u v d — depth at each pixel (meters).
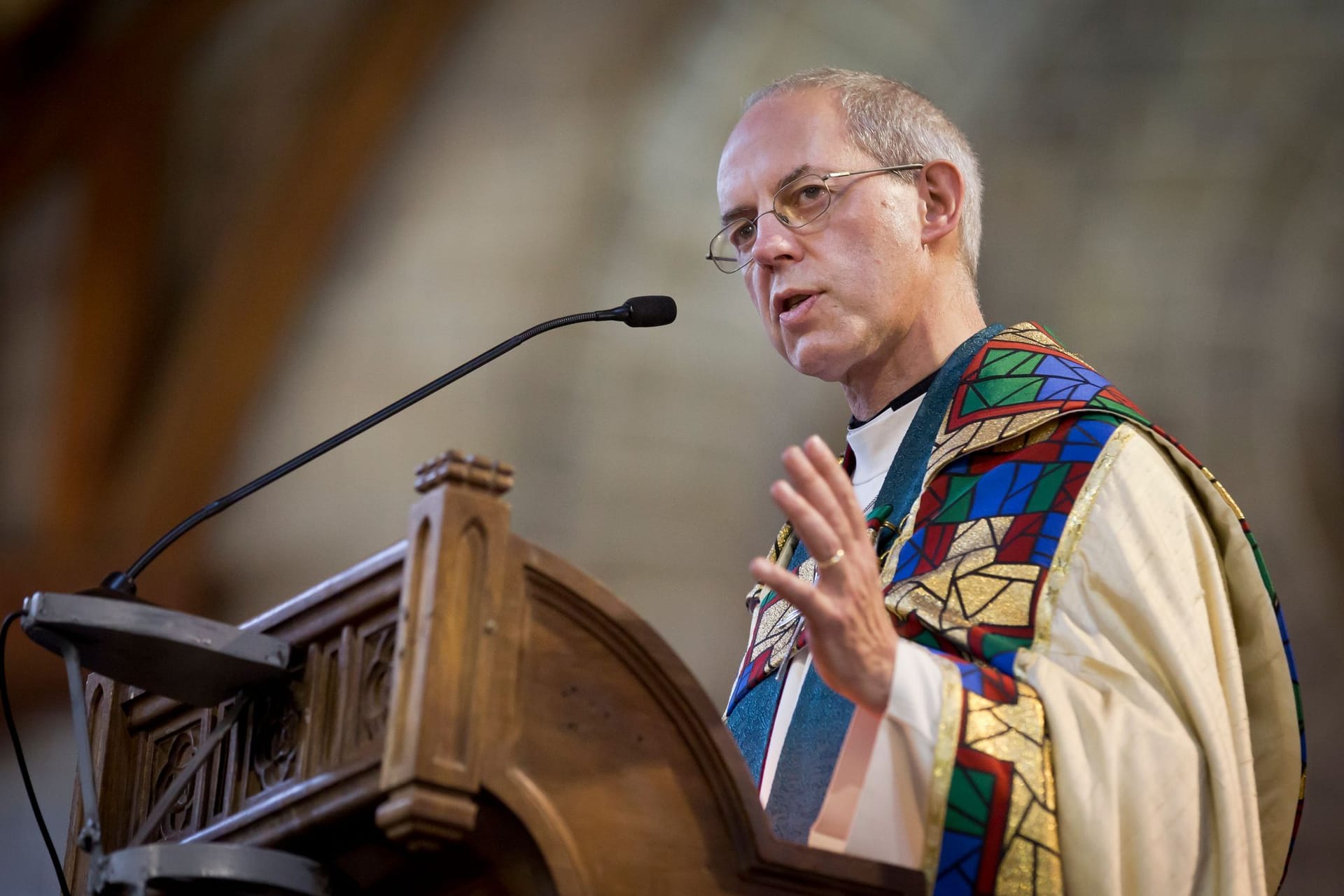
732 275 27.16
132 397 28.05
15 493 27.86
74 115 29.14
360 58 28.56
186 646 5.61
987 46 27.38
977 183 9.11
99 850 5.59
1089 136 27.23
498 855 5.38
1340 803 24.38
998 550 7.07
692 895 5.50
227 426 27.67
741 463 26.84
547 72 28.08
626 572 26.45
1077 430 7.45
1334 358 26.36
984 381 8.10
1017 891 6.06
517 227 27.64
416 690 5.00
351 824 5.41
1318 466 26.11
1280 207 26.67
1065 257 27.11
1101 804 6.15
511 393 26.98
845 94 8.86
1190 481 7.31
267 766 5.80
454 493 5.23
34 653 25.89
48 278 28.73
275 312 28.03
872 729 6.48
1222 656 6.75
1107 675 6.56
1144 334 26.77
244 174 28.69
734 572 26.55
